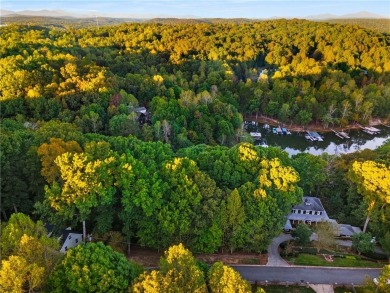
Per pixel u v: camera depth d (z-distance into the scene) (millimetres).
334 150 122312
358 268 53688
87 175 48219
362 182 60219
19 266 32656
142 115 113188
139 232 51688
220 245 52656
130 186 50688
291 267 53219
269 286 49000
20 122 86500
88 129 93750
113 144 63156
